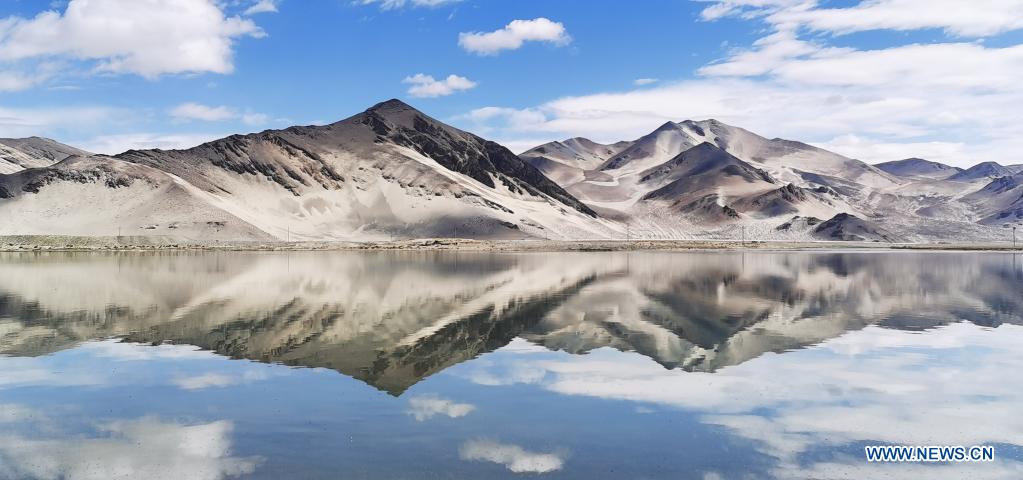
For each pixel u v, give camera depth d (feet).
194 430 52.44
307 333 94.68
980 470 45.98
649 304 128.88
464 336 92.53
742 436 51.65
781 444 50.14
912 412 57.77
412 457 47.01
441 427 53.16
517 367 73.61
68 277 186.80
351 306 124.88
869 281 183.21
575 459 46.93
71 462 46.50
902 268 244.01
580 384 66.33
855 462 47.11
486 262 285.64
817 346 86.17
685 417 56.03
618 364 75.31
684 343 87.81
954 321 107.45
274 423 54.08
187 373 70.64
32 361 76.23
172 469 45.14
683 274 209.77
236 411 57.21
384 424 53.78
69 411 57.47
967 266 257.96
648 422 54.70
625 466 45.80
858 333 95.71
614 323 104.63
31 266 239.91
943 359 78.13
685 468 45.57
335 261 289.94
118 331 95.81
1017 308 123.13
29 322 103.81
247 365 74.33
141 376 69.31
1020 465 46.93
